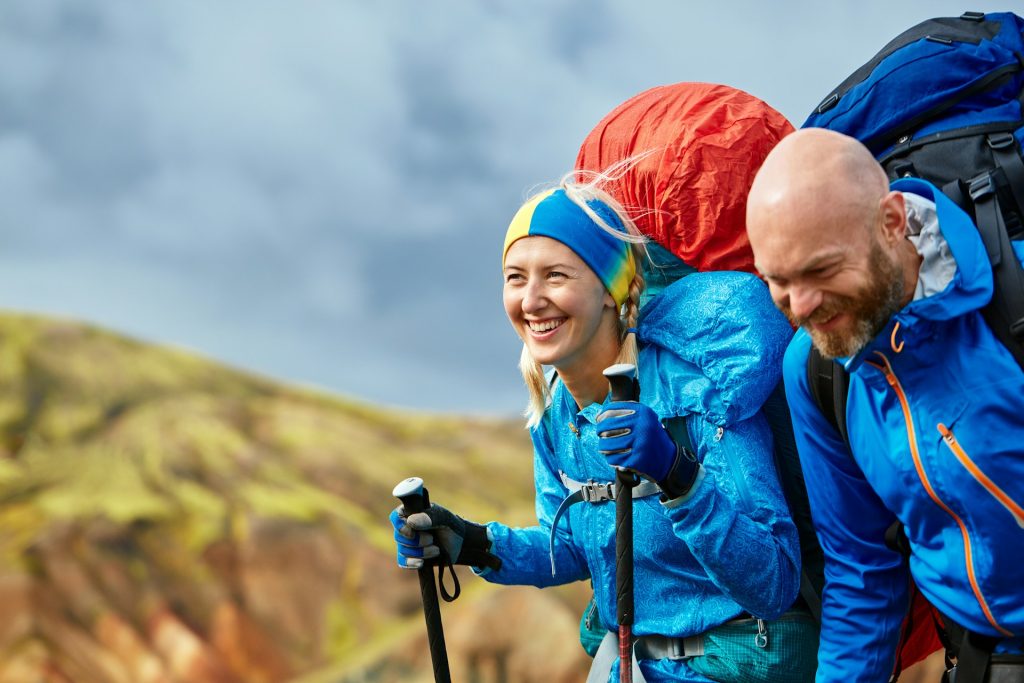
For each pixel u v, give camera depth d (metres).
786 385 2.24
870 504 2.23
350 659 10.97
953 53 2.17
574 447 2.66
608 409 2.22
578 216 2.50
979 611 2.04
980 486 1.93
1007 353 1.92
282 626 11.66
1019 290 1.92
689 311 2.45
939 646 2.61
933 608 2.35
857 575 2.28
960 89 2.14
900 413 2.01
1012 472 1.91
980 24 2.26
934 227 1.94
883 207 1.83
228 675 11.23
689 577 2.48
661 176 2.56
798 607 2.47
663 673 2.52
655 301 2.53
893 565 2.26
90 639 11.17
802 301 1.85
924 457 1.98
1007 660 2.05
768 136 2.58
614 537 2.56
